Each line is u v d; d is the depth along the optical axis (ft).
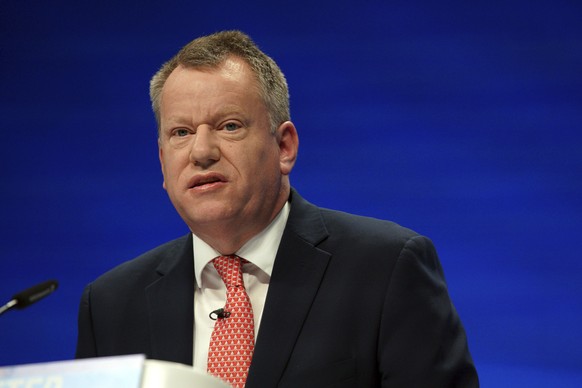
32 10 65.10
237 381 27.37
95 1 64.59
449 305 28.94
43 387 16.42
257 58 29.09
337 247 29.25
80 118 64.90
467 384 27.89
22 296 21.54
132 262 31.50
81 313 30.71
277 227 29.63
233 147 27.76
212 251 29.30
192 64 28.32
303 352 27.30
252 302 28.89
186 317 28.89
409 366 27.20
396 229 29.81
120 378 16.29
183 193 27.94
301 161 61.05
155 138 64.39
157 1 63.87
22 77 65.26
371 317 27.68
